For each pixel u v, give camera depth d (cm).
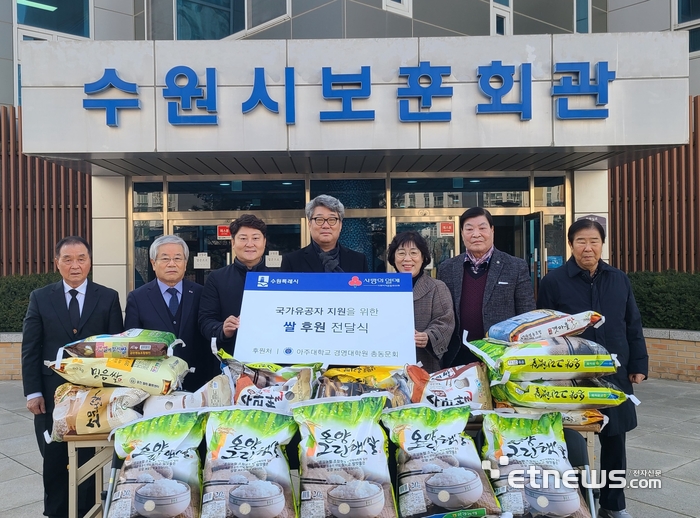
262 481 185
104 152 572
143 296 296
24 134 569
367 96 569
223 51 570
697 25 977
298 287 236
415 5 675
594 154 615
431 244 729
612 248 837
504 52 573
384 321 228
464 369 228
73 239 300
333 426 196
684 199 791
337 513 181
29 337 291
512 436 209
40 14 1081
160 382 214
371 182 729
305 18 650
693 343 637
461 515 188
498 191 732
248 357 224
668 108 569
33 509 330
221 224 722
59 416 213
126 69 570
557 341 216
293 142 575
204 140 573
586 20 975
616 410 289
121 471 195
